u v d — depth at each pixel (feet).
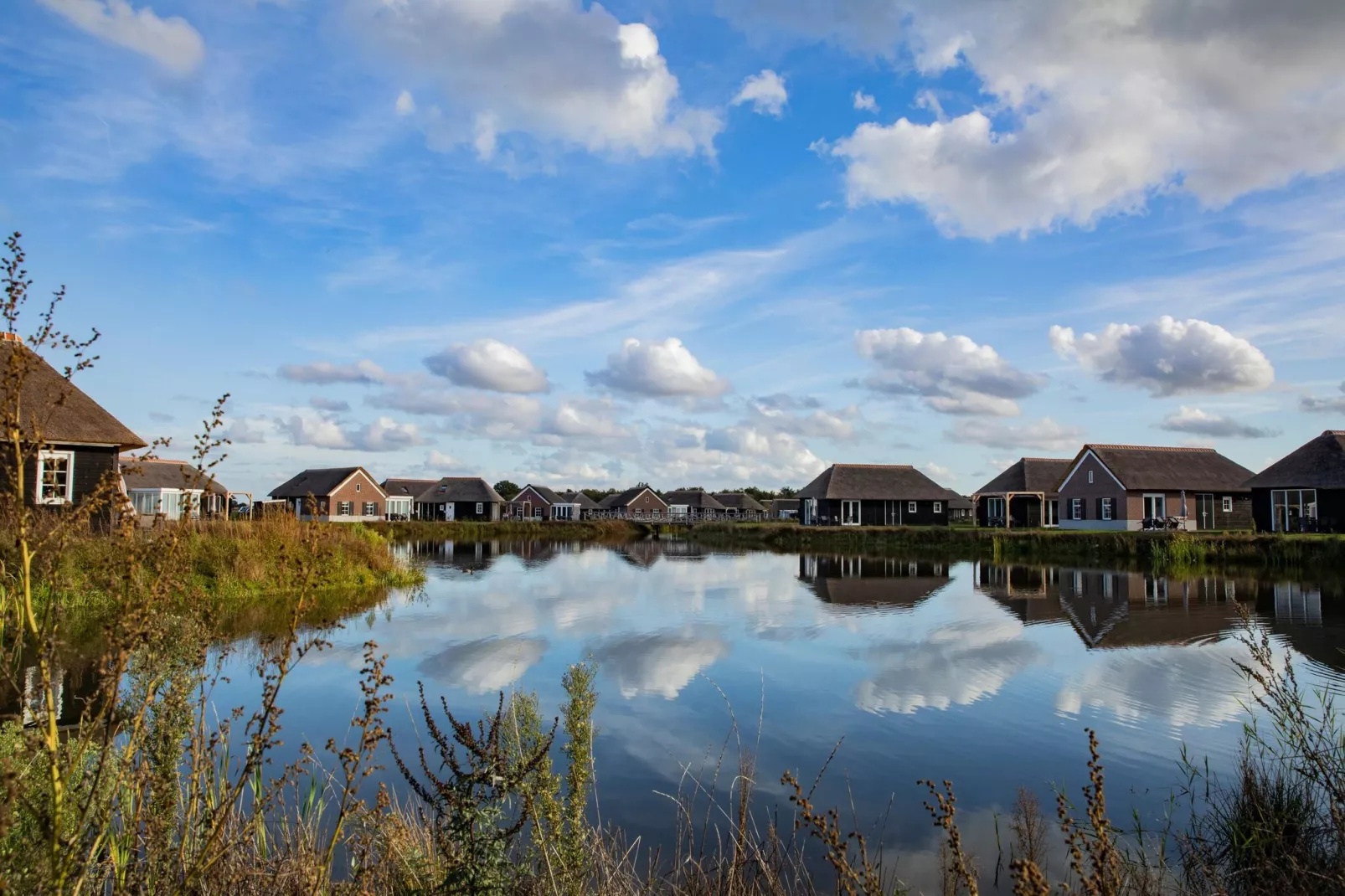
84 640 34.12
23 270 8.73
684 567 104.78
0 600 9.76
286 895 12.71
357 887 12.67
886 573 93.81
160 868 11.21
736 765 27.40
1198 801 23.97
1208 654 44.96
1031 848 18.83
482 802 12.64
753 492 379.55
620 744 29.27
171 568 10.01
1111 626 54.70
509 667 41.37
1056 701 35.45
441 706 33.40
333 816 19.84
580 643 48.21
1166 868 19.49
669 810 23.43
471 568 103.65
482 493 267.80
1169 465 146.20
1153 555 100.12
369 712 11.21
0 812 8.21
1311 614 59.06
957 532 133.80
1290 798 21.35
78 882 9.08
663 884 18.13
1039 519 175.22
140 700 11.84
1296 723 19.65
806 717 33.17
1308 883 16.48
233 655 41.98
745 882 17.49
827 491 182.80
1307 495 120.88
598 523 202.80
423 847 15.72
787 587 79.61
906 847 21.36
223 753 18.63
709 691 37.04
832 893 18.34
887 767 27.48
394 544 148.56
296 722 30.42
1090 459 147.95
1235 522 146.72
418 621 55.57
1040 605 65.00
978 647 47.32
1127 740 30.01
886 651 46.47
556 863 14.37
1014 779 26.43
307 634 48.75
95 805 10.39
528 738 17.01
